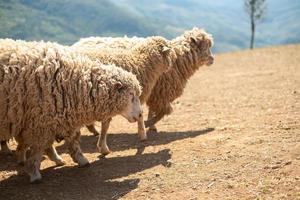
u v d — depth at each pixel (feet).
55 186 31.24
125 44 42.22
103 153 37.68
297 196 26.30
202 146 37.24
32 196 29.84
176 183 30.25
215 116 49.44
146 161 35.14
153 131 44.96
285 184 27.96
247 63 105.60
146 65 39.73
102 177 32.50
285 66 92.84
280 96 57.11
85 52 37.73
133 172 32.99
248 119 45.50
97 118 32.30
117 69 32.68
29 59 30.04
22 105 29.84
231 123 44.93
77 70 31.12
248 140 36.86
